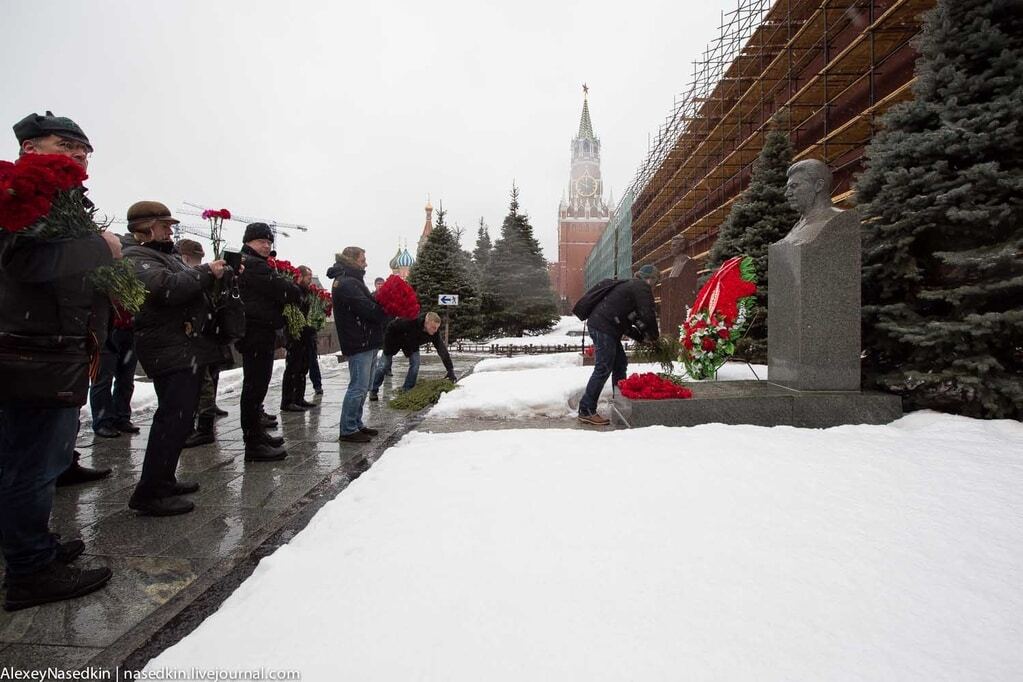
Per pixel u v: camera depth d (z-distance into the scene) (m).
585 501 2.64
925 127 5.36
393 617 1.69
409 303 7.10
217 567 2.62
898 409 4.75
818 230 4.95
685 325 6.95
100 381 5.60
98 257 2.41
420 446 4.04
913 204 5.09
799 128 18.47
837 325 4.96
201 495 3.73
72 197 2.31
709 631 1.57
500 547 2.15
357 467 4.43
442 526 2.39
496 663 1.44
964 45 5.09
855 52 15.20
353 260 5.30
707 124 26.34
